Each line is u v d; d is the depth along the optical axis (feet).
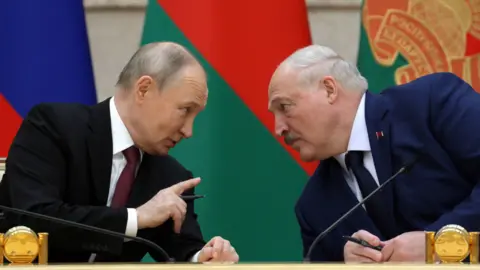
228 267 16.52
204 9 36.17
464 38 35.35
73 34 35.86
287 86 28.14
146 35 36.32
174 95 26.71
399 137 27.12
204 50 36.09
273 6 36.24
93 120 26.94
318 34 37.09
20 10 35.32
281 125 28.53
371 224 27.22
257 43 36.09
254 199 36.11
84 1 36.60
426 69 35.37
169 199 25.59
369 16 35.63
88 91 36.04
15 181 26.03
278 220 36.14
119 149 26.84
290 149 36.17
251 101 36.09
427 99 27.37
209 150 36.04
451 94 27.43
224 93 36.09
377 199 26.96
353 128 27.68
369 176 27.25
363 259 25.18
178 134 27.20
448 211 26.84
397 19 35.53
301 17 36.42
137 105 26.81
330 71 27.99
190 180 26.18
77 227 25.16
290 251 36.17
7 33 35.22
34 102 35.17
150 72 26.71
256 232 36.09
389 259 25.18
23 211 23.39
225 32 36.17
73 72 35.73
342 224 27.58
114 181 26.86
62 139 26.43
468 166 26.63
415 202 26.89
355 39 37.14
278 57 36.09
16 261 18.70
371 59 35.55
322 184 28.53
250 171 36.11
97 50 36.91
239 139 36.14
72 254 26.53
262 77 36.04
